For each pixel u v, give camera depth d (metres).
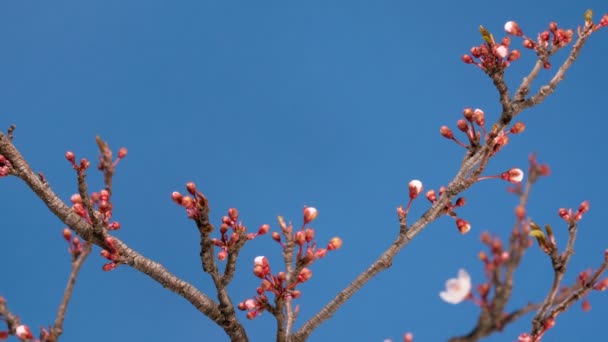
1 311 3.64
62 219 4.75
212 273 4.61
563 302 3.88
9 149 4.77
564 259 3.92
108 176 3.77
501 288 2.80
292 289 4.49
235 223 4.54
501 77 4.90
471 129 4.84
